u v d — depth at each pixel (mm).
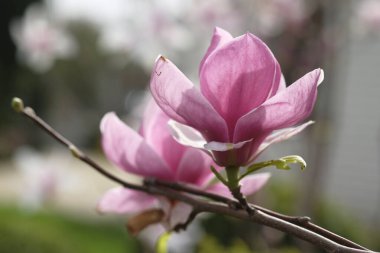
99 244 8172
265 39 5301
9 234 5973
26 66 22391
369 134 8906
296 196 5098
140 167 1271
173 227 1293
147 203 1356
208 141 1039
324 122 4902
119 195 1355
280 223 1023
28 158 4387
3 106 22438
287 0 4824
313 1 4859
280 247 4820
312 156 4559
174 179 1285
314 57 4918
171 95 964
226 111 1014
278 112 973
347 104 9117
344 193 9141
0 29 22562
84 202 11664
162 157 1285
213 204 1188
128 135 1234
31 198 4363
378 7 5211
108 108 27812
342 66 7992
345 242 1052
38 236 6121
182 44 4895
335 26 5078
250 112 971
